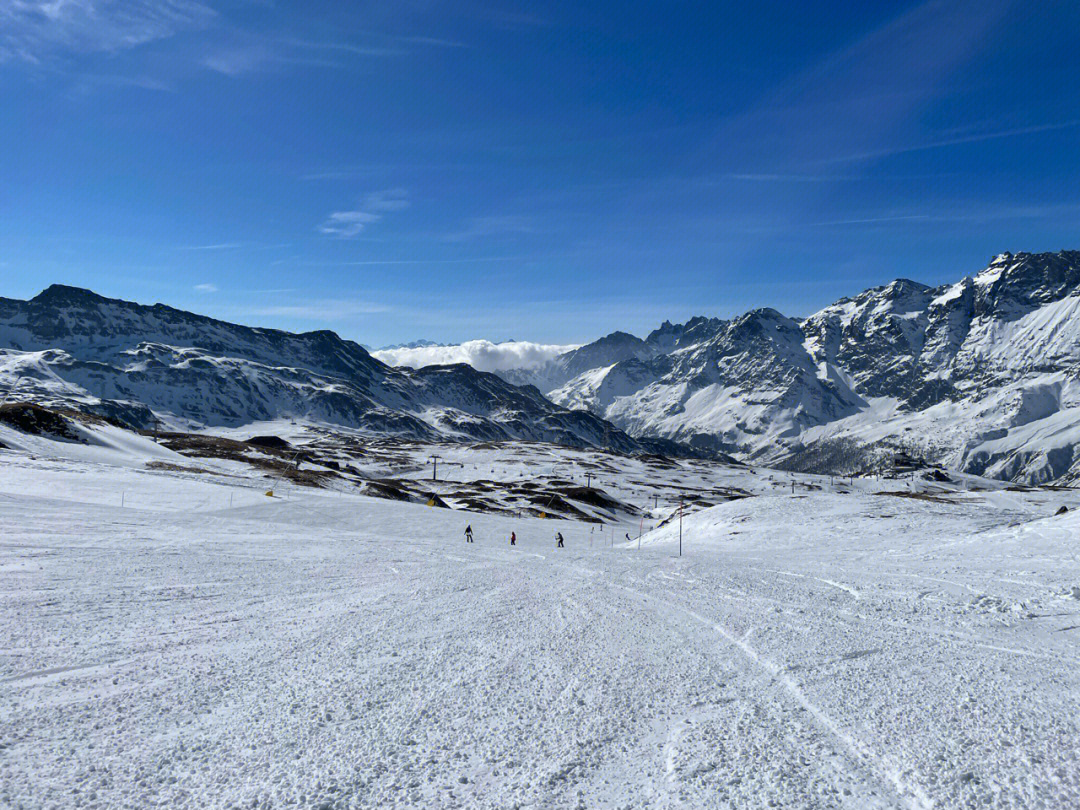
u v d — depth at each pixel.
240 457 133.88
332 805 5.57
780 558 31.64
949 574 21.62
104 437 103.25
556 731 7.52
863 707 8.44
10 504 39.12
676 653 11.34
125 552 24.39
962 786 6.14
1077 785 6.13
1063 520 33.41
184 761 6.38
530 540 55.06
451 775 6.27
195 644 11.16
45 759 6.25
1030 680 9.66
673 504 159.38
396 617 14.32
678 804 5.72
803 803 5.75
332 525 55.44
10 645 10.30
